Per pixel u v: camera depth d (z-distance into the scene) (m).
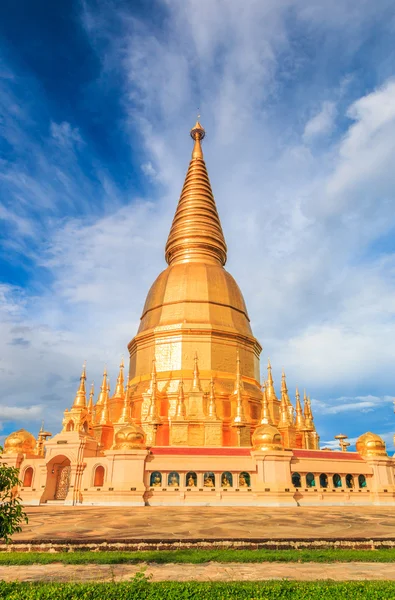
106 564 14.25
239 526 21.59
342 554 15.23
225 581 12.06
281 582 11.72
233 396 46.28
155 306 55.09
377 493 38.62
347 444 54.47
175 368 49.25
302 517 25.92
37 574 13.05
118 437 37.22
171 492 35.25
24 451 40.75
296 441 51.22
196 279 54.72
